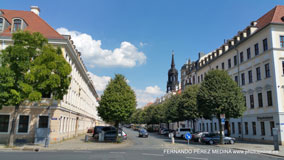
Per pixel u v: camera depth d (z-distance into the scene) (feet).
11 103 63.87
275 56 92.02
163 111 197.26
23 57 64.90
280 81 90.38
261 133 98.94
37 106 82.28
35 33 70.08
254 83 105.70
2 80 62.08
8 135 80.53
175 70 332.19
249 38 109.29
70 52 97.91
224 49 140.36
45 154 51.31
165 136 158.61
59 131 86.48
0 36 86.58
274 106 90.33
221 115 83.30
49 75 66.23
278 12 100.58
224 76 91.20
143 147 75.05
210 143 89.86
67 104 99.81
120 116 87.40
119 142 91.91
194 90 132.36
